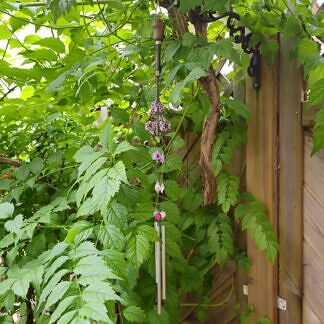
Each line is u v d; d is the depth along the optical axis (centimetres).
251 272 111
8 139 125
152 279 101
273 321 105
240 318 115
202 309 124
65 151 116
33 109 112
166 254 98
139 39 107
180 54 93
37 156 127
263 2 99
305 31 93
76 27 106
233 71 114
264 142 105
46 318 85
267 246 100
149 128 97
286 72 99
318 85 75
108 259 70
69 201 98
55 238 99
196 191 121
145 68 123
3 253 94
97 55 106
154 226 86
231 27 100
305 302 98
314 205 94
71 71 103
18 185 112
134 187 95
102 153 76
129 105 125
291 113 98
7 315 94
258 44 103
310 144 95
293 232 100
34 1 106
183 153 129
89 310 55
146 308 97
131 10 104
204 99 103
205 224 115
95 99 119
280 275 104
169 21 100
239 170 117
